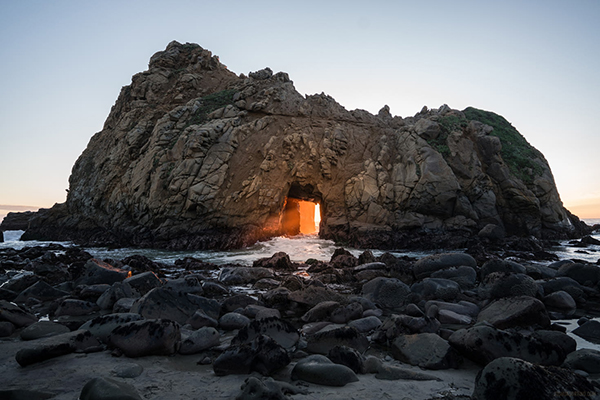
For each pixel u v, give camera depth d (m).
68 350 4.25
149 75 30.80
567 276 9.20
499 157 24.25
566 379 3.07
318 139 26.91
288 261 13.57
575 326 5.96
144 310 5.68
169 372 3.82
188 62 32.69
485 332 4.16
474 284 8.84
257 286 9.55
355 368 3.92
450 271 8.96
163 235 21.48
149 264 13.16
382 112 31.25
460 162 23.45
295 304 7.14
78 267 11.34
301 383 3.57
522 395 2.89
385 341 5.06
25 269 11.86
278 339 4.70
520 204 22.98
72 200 29.56
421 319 5.28
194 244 20.72
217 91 30.80
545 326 5.57
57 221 28.59
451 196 22.08
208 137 23.84
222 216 22.23
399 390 3.41
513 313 5.57
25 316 5.72
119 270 9.63
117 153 27.34
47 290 7.86
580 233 28.06
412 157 24.20
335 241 23.61
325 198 25.38
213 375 3.76
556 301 7.21
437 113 29.62
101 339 4.76
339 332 4.62
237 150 24.52
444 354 4.19
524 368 3.03
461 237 20.83
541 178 24.28
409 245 21.11
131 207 24.08
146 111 29.09
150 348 4.27
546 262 15.33
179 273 12.07
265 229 23.81
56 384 3.38
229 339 5.13
